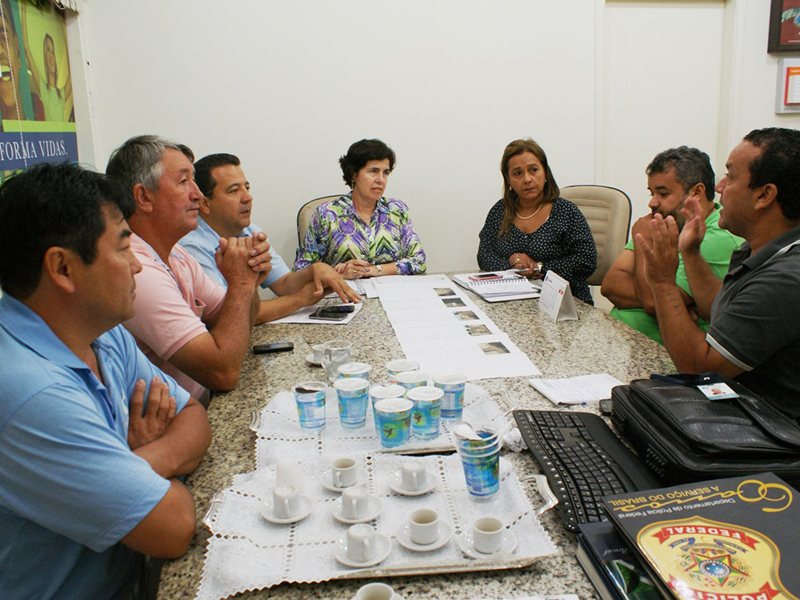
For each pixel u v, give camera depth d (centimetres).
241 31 323
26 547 88
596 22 346
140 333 140
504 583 76
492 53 343
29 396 80
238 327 147
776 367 136
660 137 381
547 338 175
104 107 320
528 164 271
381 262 290
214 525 86
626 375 145
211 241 207
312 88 334
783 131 139
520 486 93
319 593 75
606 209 302
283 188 344
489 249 294
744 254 157
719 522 73
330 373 146
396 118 344
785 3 350
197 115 328
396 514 88
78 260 83
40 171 84
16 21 234
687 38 368
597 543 76
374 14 331
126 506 81
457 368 150
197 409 117
